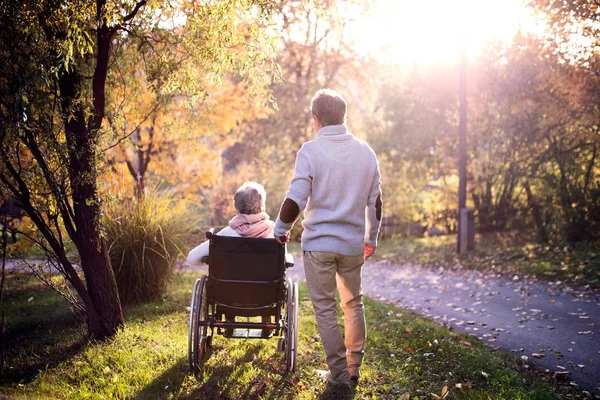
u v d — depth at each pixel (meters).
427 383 4.29
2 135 3.66
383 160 19.00
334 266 3.82
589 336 6.26
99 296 5.05
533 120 13.85
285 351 4.56
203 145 11.76
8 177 4.49
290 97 24.14
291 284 4.34
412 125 17.03
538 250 12.20
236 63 4.99
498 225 16.16
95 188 4.86
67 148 4.39
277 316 4.45
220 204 18.94
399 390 4.02
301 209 3.74
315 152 3.73
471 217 13.67
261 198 4.42
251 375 4.18
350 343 4.05
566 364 5.34
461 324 7.25
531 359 5.57
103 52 4.79
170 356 4.57
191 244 7.71
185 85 5.07
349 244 3.76
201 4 4.63
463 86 13.78
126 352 4.59
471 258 12.91
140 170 12.16
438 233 21.56
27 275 5.04
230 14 4.52
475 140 15.66
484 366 4.87
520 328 6.81
